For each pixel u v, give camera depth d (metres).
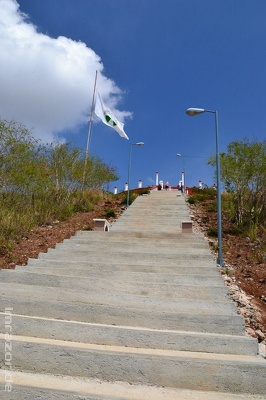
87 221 11.16
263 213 9.82
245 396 2.93
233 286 5.71
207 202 15.09
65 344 3.49
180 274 5.45
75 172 13.12
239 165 10.09
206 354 3.45
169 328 4.08
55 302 4.28
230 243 8.48
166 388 3.04
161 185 31.11
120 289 5.04
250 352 3.55
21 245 7.61
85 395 2.73
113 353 3.21
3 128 9.69
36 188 11.03
